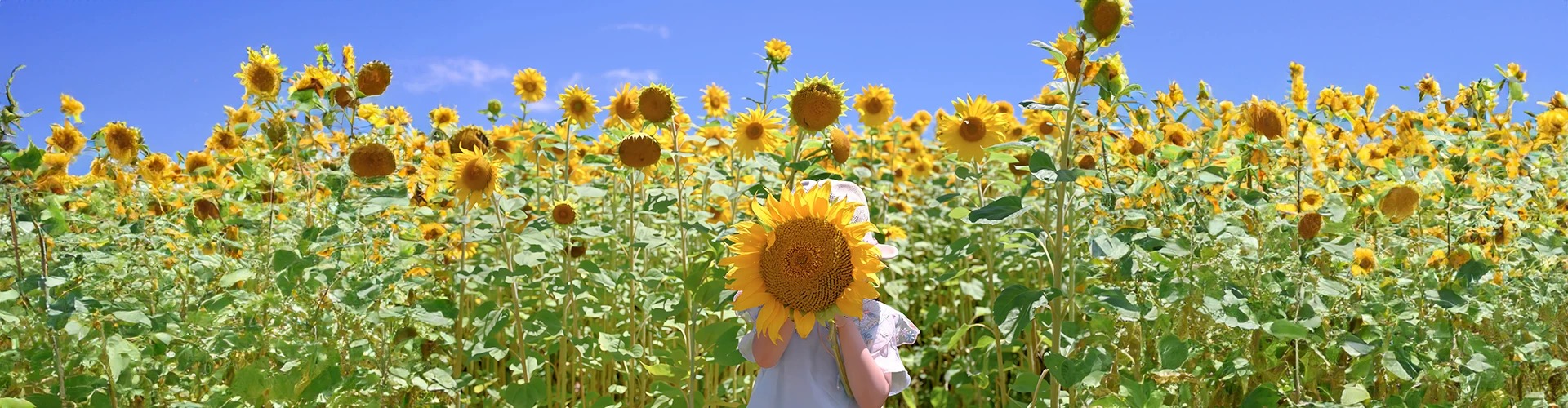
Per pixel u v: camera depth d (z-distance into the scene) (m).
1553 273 2.90
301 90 2.82
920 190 7.23
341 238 2.82
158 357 2.61
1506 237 2.99
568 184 3.55
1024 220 4.18
